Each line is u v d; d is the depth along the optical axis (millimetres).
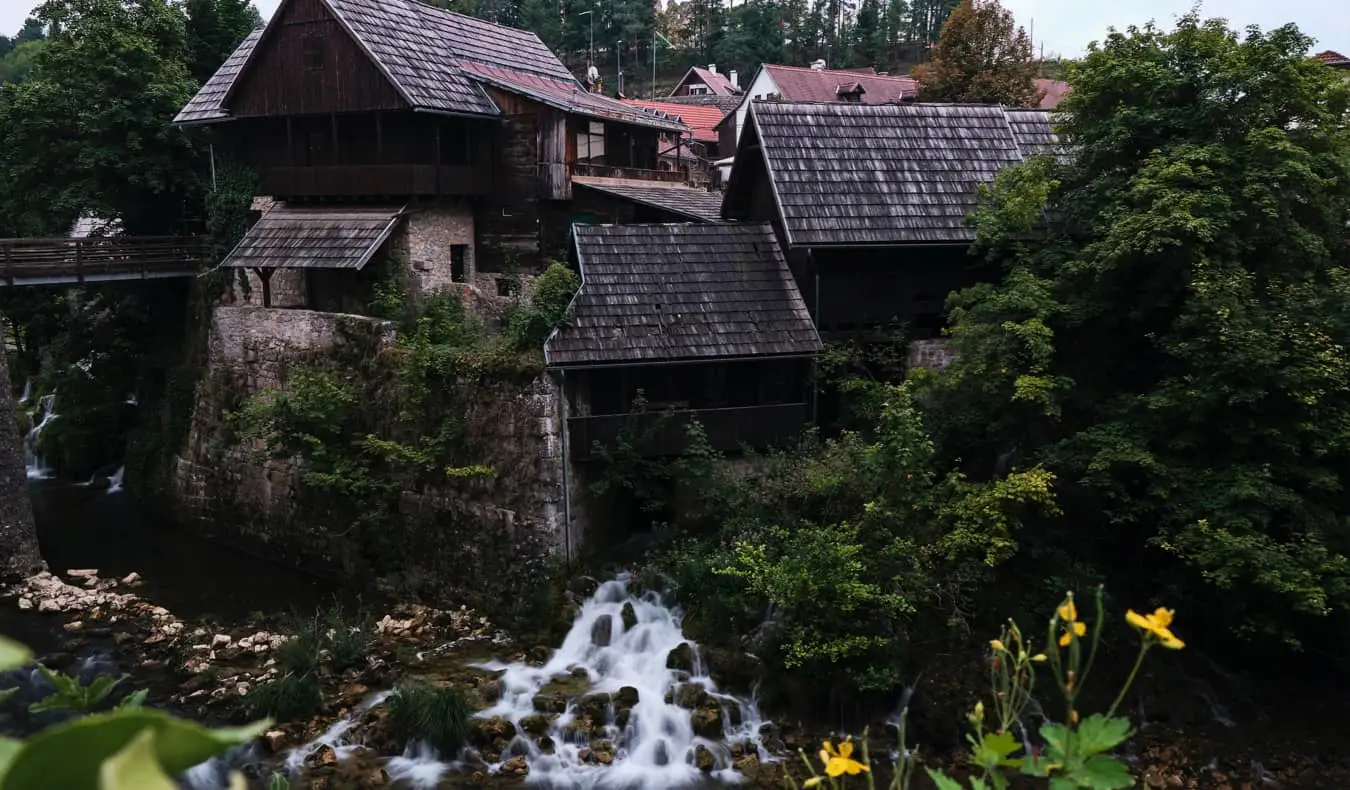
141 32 30312
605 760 16000
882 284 22719
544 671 18422
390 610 21328
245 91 27094
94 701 3729
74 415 30625
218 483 25844
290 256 25484
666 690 17469
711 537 19969
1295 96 17406
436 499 21422
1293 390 15594
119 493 29672
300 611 21297
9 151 29328
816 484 18406
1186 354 16484
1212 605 17672
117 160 28359
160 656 19078
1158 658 17984
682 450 20484
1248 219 17000
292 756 15805
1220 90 17656
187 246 28984
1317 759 16312
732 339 20516
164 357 29984
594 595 19844
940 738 16266
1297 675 18281
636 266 21219
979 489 17391
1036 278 18938
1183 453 17094
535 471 19828
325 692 17688
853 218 21562
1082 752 3924
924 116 23672
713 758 15977
